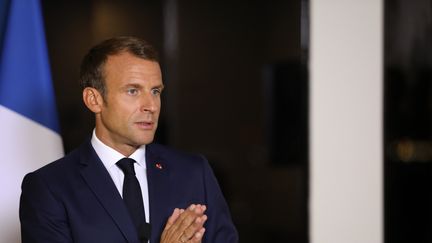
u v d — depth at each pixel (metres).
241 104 9.03
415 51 5.61
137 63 2.74
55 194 2.76
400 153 5.55
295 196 8.71
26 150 3.70
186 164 3.06
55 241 2.70
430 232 5.60
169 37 8.45
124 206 2.78
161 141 8.62
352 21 5.34
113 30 7.81
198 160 3.12
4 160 3.64
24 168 3.67
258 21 8.96
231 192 9.03
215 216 3.02
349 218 5.40
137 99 2.74
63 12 7.28
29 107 3.74
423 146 5.65
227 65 8.95
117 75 2.73
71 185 2.79
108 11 7.72
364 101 5.37
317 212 5.39
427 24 5.64
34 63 3.79
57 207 2.74
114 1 7.79
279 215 8.95
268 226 9.01
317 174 5.39
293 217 8.77
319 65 5.37
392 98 5.52
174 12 8.48
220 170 8.99
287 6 8.74
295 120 7.96
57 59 7.25
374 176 5.41
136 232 2.75
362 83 5.37
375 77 5.37
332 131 5.38
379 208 5.42
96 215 2.74
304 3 5.47
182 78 8.73
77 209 2.74
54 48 7.25
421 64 5.64
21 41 3.77
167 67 8.53
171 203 2.89
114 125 2.77
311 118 5.38
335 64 5.36
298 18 8.54
